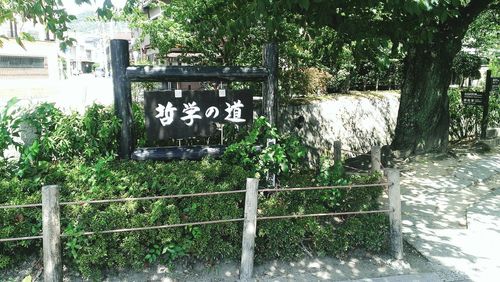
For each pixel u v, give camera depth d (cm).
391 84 1318
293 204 495
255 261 447
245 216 420
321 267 447
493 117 1230
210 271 433
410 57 872
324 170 527
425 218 591
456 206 644
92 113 528
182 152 547
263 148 557
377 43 611
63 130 512
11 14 514
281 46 841
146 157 534
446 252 487
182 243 434
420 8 464
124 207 431
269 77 572
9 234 411
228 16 677
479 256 479
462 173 806
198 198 457
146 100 523
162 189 464
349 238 466
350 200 503
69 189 455
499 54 1694
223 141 611
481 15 1305
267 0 509
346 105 1004
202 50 896
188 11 773
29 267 427
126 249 415
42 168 483
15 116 560
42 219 397
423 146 892
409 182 751
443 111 902
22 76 2627
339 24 628
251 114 570
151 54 1377
